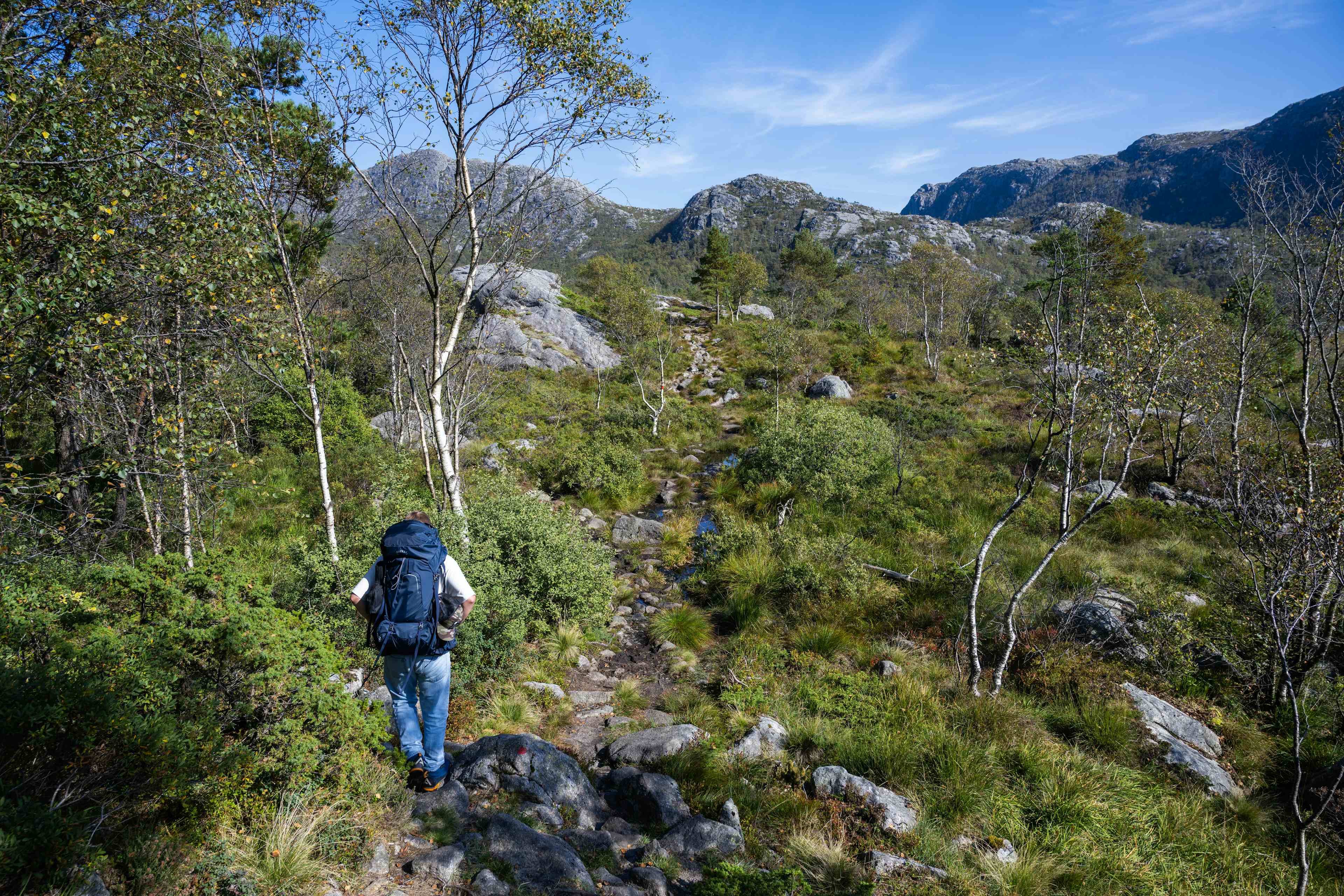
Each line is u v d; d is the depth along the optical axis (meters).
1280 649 5.14
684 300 58.41
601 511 16.00
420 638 3.60
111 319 5.91
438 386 8.34
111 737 2.79
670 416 25.19
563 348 33.59
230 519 11.08
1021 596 7.44
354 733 3.54
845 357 31.80
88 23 6.30
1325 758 6.78
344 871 3.10
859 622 9.45
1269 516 6.98
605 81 8.14
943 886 4.27
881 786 5.53
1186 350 11.98
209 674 3.47
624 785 4.96
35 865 2.31
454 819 3.73
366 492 12.40
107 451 7.23
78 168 5.83
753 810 4.99
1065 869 4.71
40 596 3.76
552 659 7.94
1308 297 6.70
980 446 20.05
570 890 3.34
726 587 10.80
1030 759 6.02
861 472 15.58
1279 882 5.09
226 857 2.81
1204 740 7.08
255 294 7.43
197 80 6.84
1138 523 13.29
